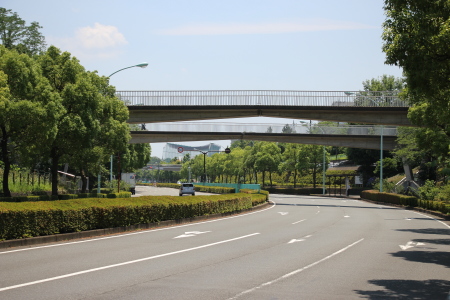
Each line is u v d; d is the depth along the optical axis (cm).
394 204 4391
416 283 882
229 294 752
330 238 1641
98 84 3306
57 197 3144
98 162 3712
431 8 1309
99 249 1272
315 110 4172
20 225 1323
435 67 1307
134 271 948
